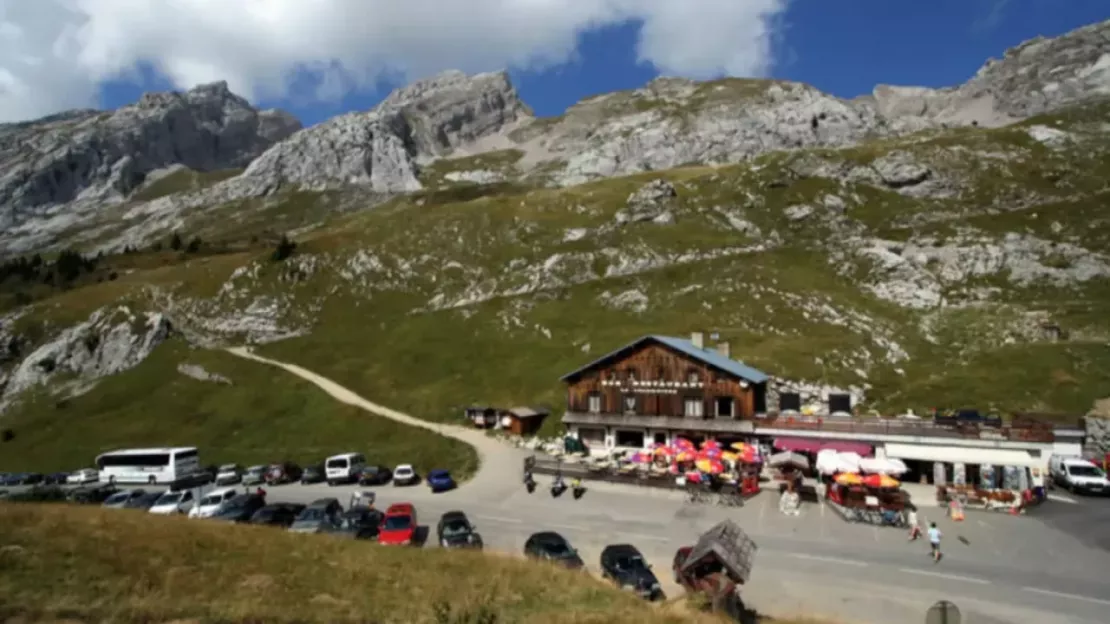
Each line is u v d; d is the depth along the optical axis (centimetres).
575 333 10900
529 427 7781
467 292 13100
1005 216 14938
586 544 4241
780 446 5969
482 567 3092
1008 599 3312
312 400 9306
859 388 7888
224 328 12019
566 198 18138
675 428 6562
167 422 9125
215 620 2123
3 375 10850
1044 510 4725
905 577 3612
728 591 2742
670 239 14588
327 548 3200
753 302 11338
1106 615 3134
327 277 13650
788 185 17575
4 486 7188
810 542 4194
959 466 5431
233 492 5444
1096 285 11538
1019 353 8638
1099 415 6412
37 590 2195
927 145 19812
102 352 11094
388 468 6906
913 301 11644
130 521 3155
